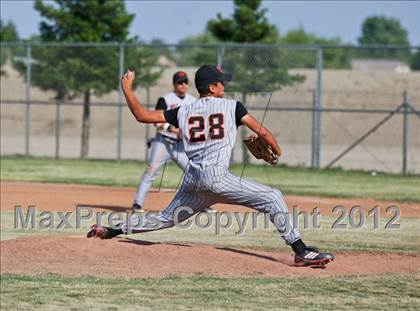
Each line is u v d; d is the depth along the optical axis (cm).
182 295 1491
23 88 4881
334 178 3875
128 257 1767
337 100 6375
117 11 5559
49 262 1731
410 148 4638
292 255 1838
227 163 1655
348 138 5497
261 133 1636
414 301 1454
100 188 3281
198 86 1680
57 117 4741
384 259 1844
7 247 1842
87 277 1620
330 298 1474
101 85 4638
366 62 9481
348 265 1766
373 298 1475
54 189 3203
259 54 4409
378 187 3478
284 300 1458
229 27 5753
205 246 1942
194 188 1673
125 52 4581
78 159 4691
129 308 1406
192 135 1647
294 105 4925
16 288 1545
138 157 5600
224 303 1438
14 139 6119
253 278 1623
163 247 1848
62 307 1416
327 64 9475
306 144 5388
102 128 6775
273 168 4309
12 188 3209
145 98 4925
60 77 4675
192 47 4497
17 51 4788
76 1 5462
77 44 4578
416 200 2992
